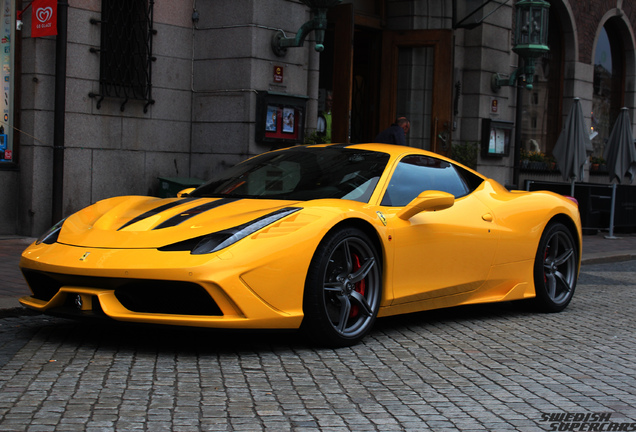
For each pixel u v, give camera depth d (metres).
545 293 5.53
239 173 4.91
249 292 3.61
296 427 2.73
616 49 18.55
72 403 2.91
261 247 3.66
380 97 12.90
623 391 3.42
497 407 3.09
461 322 5.08
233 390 3.17
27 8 8.08
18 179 8.24
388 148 4.93
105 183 8.76
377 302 4.23
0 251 7.21
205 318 3.57
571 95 16.38
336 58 10.51
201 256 3.55
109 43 8.73
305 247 3.79
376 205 4.36
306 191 4.45
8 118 8.25
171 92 9.42
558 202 5.72
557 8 16.02
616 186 13.10
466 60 13.32
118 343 3.98
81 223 4.22
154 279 3.53
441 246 4.66
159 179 9.21
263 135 9.23
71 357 3.65
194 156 9.66
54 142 8.05
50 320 4.62
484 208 5.13
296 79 9.77
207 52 9.51
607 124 18.41
